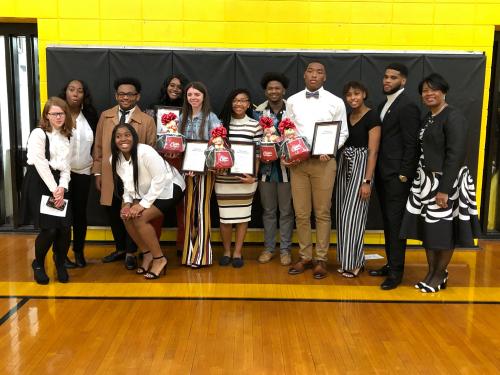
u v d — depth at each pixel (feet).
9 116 15.98
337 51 14.53
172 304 10.38
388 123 11.44
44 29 14.73
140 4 14.62
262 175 13.12
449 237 10.71
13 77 15.87
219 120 12.62
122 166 11.39
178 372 7.64
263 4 14.67
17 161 16.24
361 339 8.83
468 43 14.85
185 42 14.79
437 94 10.49
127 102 12.16
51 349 8.34
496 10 14.69
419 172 10.97
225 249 13.35
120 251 13.51
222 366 7.84
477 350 8.46
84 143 12.30
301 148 11.43
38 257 11.53
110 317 9.68
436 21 14.73
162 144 11.74
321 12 14.70
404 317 9.84
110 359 8.03
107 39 14.75
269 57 14.44
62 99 11.39
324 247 12.25
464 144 10.31
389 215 11.55
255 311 10.05
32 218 11.21
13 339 8.70
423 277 12.47
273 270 12.81
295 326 9.34
